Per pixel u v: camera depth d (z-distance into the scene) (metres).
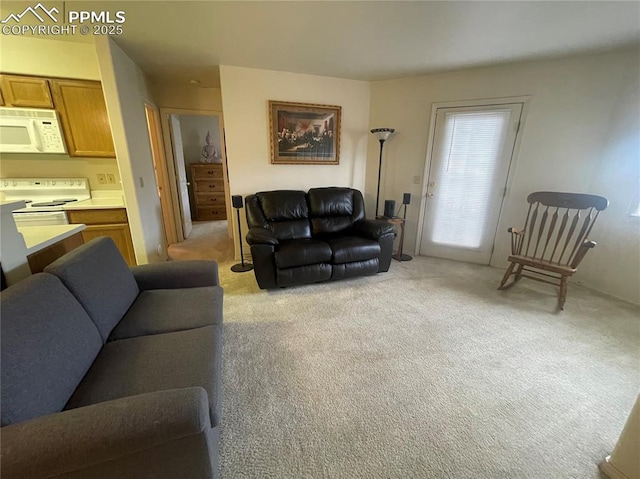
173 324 1.36
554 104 2.71
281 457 1.14
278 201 3.07
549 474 1.09
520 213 3.06
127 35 2.21
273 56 2.65
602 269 2.65
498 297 2.53
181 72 3.15
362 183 3.83
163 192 3.97
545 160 2.85
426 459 1.14
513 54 2.53
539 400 1.43
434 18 1.93
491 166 3.08
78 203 2.64
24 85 2.36
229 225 4.46
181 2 1.74
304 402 1.41
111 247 1.56
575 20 1.92
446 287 2.74
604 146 2.58
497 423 1.30
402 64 2.83
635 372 1.63
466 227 3.36
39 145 2.46
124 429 0.70
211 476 0.84
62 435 0.67
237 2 1.74
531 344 1.88
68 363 0.96
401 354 1.77
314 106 3.29
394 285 2.78
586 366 1.67
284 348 1.82
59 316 1.00
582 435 1.25
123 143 2.46
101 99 2.55
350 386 1.51
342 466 1.11
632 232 2.43
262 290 2.64
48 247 1.42
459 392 1.48
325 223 3.20
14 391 0.75
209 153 5.87
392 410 1.37
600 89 2.53
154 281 1.73
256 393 1.46
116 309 1.37
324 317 2.19
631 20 1.90
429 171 3.41
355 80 3.41
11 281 1.16
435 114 3.22
